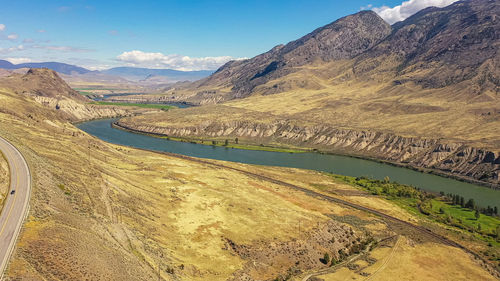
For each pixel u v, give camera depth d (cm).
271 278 7406
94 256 4997
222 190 12319
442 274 8475
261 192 12925
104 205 7631
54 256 4575
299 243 8875
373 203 13475
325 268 8219
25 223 5188
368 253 9294
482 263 9150
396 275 8206
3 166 7475
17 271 4072
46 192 6581
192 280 6469
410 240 10256
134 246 6431
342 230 10269
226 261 7612
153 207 9381
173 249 7544
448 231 11156
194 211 9938
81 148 12988
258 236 8856
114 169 11519
